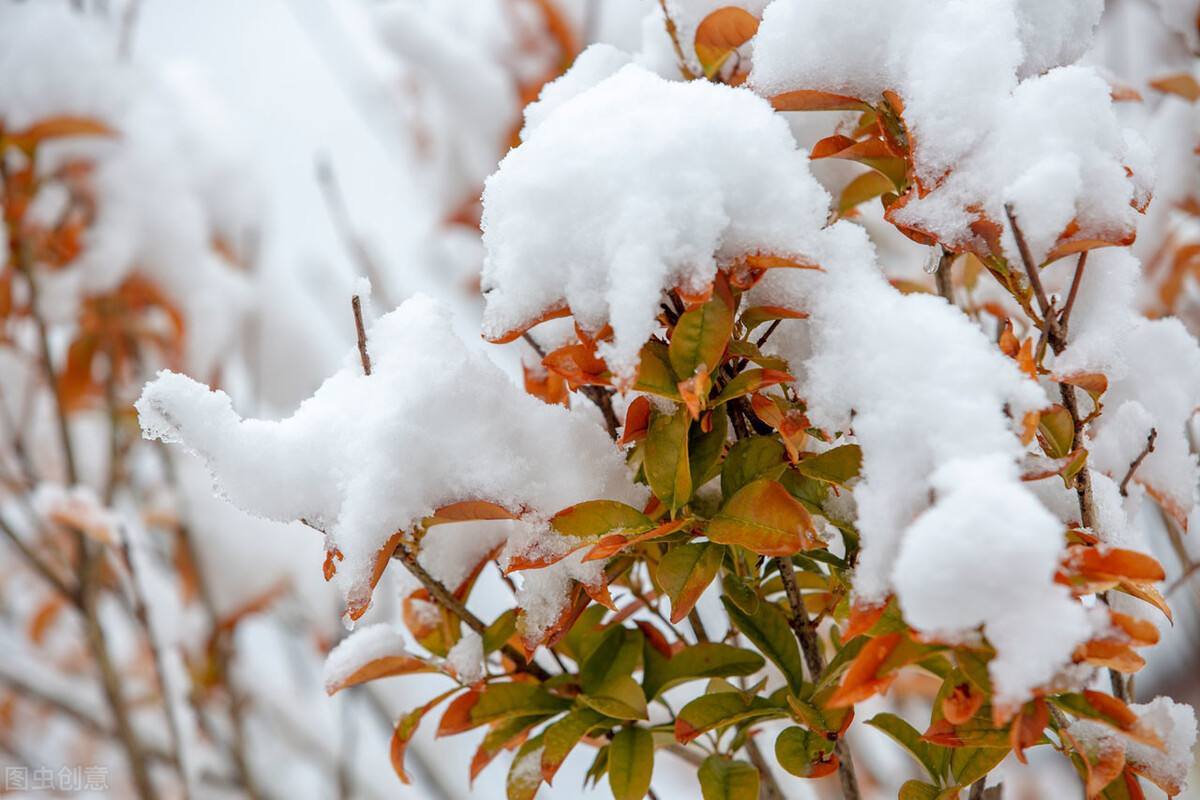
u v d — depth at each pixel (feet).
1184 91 4.99
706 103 4.21
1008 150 4.17
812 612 4.50
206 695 7.21
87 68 7.53
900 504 4.08
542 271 4.19
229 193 9.11
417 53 6.97
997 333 4.63
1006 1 4.22
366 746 8.61
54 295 7.02
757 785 4.31
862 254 4.23
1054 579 4.03
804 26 4.27
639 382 4.19
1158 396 4.45
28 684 7.88
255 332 8.83
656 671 4.41
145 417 4.23
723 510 4.23
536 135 4.23
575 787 6.54
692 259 4.16
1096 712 4.08
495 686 4.40
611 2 6.35
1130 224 4.15
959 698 4.09
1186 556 4.77
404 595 4.48
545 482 4.28
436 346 4.30
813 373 4.18
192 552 6.84
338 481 4.25
